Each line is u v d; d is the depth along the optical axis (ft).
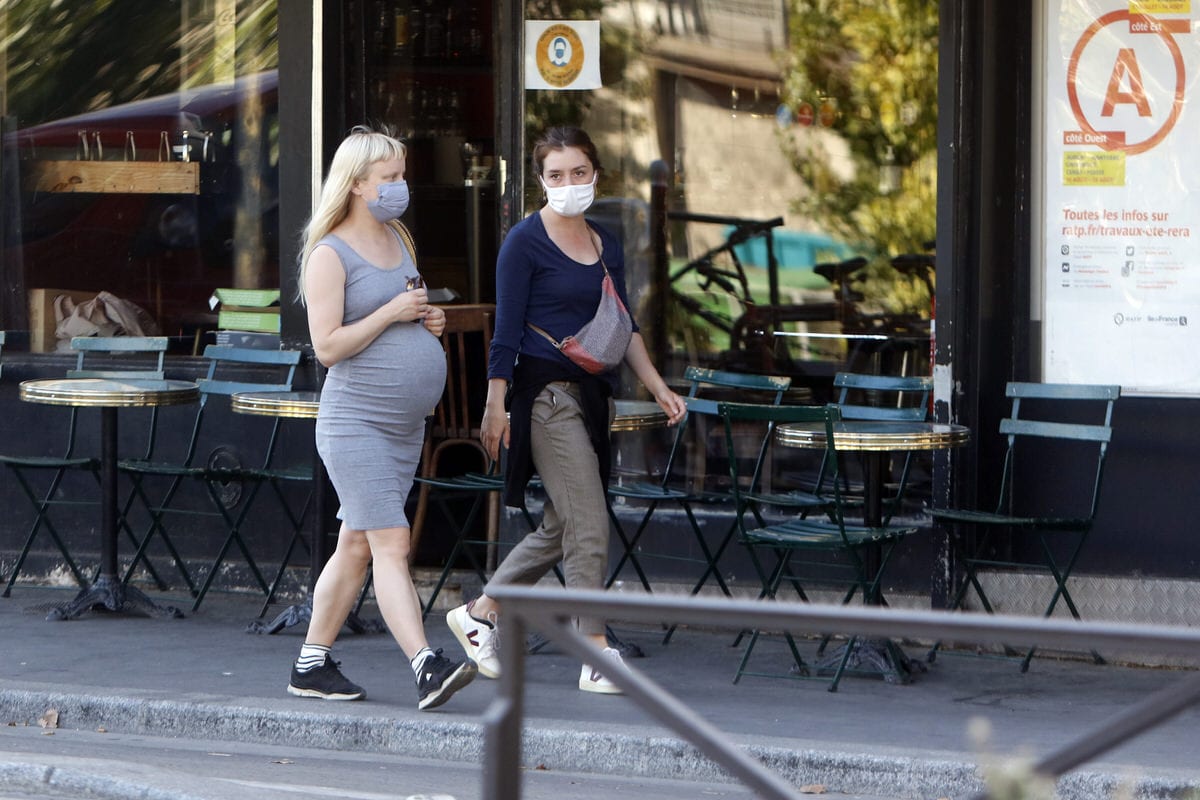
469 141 106.93
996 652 90.63
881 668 84.64
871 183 106.22
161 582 106.11
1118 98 90.79
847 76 107.34
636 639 93.86
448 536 105.70
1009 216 92.22
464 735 73.46
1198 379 90.27
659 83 105.40
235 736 76.74
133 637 93.50
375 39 104.99
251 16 105.19
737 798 68.23
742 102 107.14
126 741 76.79
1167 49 90.17
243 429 104.53
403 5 105.40
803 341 105.50
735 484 84.12
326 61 102.42
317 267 74.13
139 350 103.91
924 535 93.91
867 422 89.40
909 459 90.74
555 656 88.43
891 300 104.53
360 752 75.00
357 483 75.00
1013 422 90.12
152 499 106.83
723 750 34.60
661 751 71.56
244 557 103.96
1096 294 91.45
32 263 110.11
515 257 76.89
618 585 99.55
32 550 109.09
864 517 87.40
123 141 108.37
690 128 106.32
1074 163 91.35
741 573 97.40
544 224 77.61
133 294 108.37
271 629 94.53
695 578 98.37
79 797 66.74
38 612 100.32
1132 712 31.99
